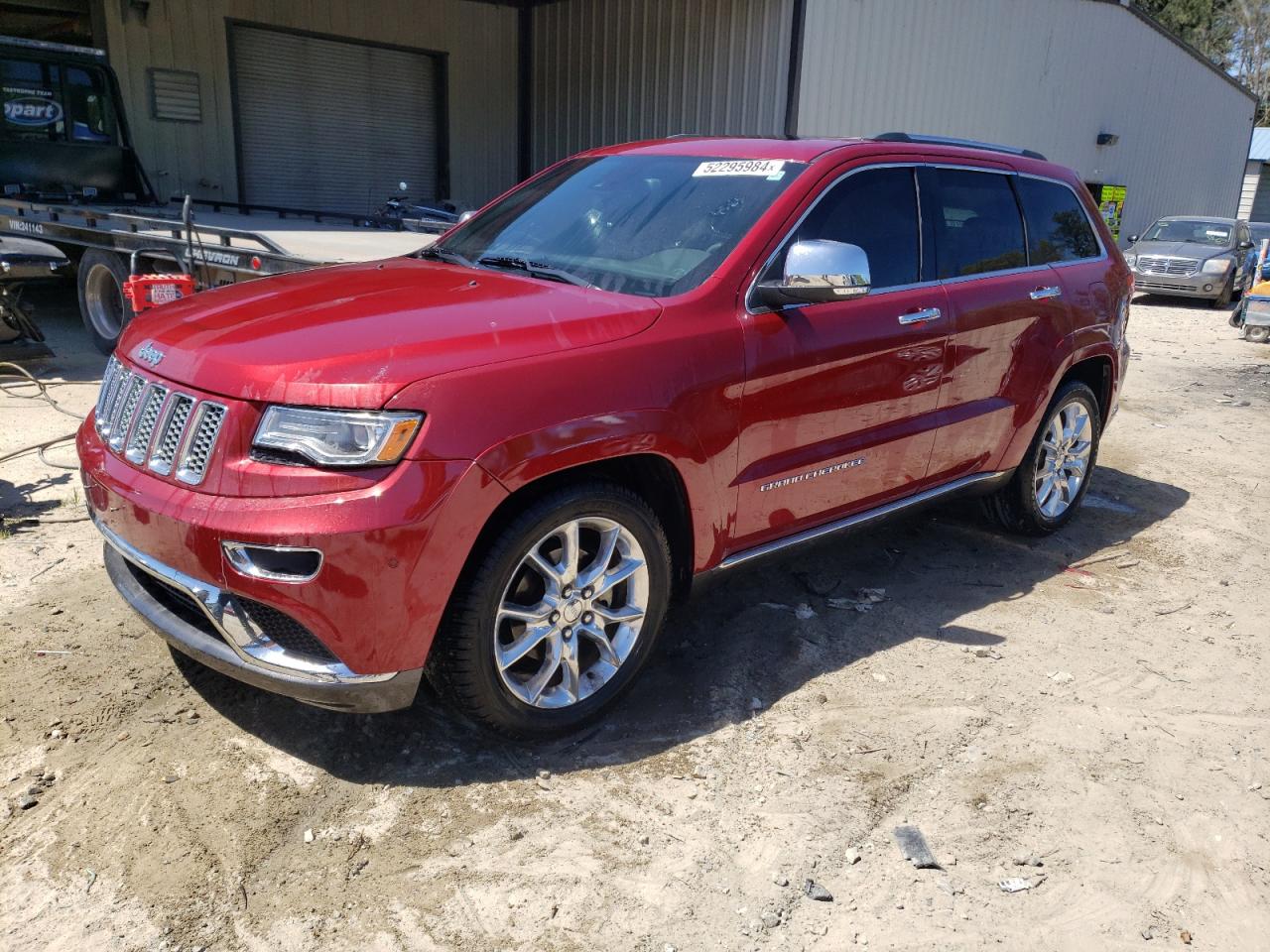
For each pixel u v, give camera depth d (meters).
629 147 4.53
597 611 3.24
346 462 2.61
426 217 9.74
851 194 3.90
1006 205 4.68
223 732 3.25
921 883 2.77
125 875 2.63
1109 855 2.92
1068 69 19.20
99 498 3.08
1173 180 26.62
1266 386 10.47
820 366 3.62
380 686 2.78
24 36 15.00
